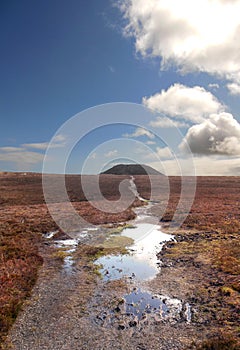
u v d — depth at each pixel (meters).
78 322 9.69
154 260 17.23
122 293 12.18
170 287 12.78
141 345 8.28
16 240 20.14
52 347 8.21
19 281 12.80
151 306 10.89
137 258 17.70
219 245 19.64
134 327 9.33
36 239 21.67
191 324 9.40
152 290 12.51
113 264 16.48
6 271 13.73
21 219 28.16
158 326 9.35
